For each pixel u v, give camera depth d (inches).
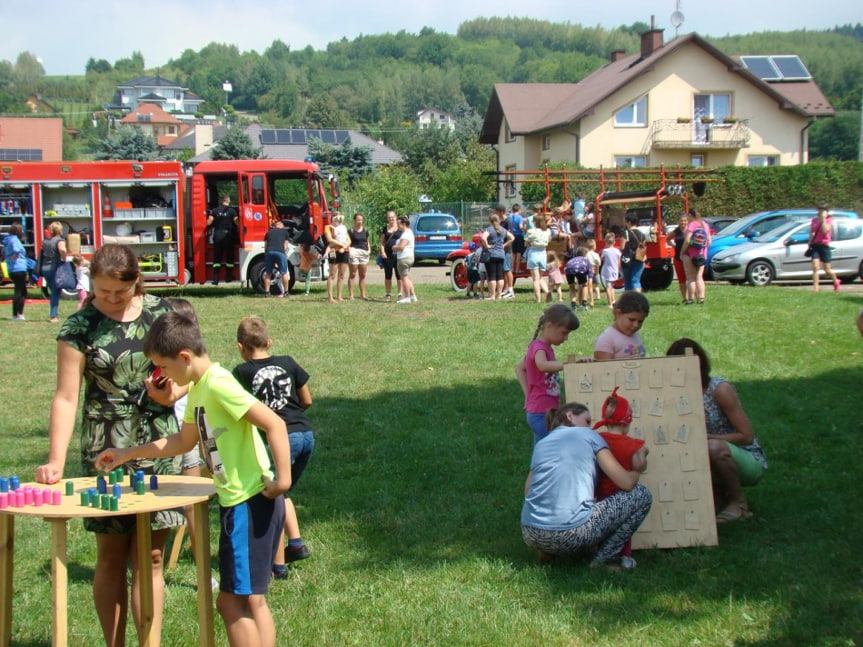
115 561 166.7
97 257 161.2
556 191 1546.5
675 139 1717.5
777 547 223.8
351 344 524.7
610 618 186.7
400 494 273.0
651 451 229.5
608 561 213.6
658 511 227.3
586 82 1977.1
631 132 1720.0
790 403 363.9
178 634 184.9
